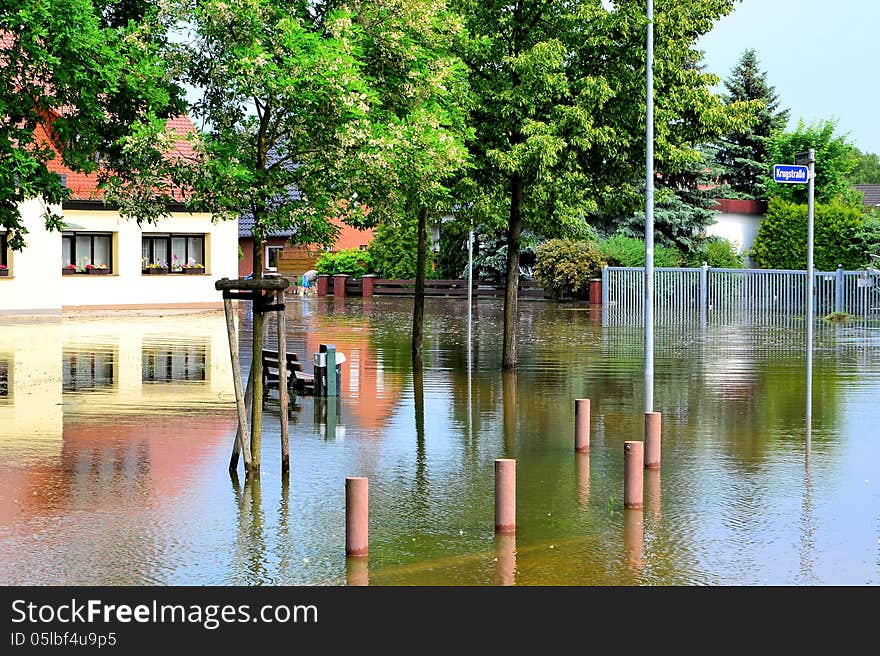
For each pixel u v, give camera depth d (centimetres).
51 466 1641
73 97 1783
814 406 2253
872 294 5094
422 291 3197
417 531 1300
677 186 6612
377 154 1572
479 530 1305
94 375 2728
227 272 5612
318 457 1730
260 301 1602
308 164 1619
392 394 2439
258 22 1541
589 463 1694
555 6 2750
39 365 2934
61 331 4009
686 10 2702
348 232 8556
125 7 1888
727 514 1373
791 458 1722
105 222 5222
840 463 1681
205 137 1608
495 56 2747
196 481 1549
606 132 2700
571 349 3478
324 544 1242
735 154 7644
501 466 1295
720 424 2038
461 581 1118
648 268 2044
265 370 2580
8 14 1669
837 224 5953
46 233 4800
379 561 1181
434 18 1898
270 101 1570
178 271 5491
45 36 1691
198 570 1148
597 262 6231
